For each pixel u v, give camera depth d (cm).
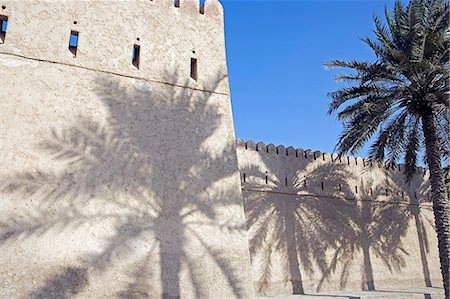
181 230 691
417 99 1006
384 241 1359
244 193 1144
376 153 1070
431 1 976
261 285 1079
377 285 1288
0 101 635
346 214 1312
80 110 688
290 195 1223
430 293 1163
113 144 693
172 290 647
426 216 1498
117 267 623
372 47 1034
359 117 1029
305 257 1180
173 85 792
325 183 1306
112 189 664
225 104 837
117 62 754
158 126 745
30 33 696
